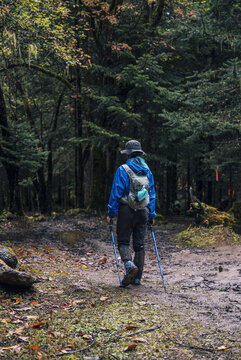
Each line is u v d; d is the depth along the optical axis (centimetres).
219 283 449
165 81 1397
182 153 1551
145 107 1409
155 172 1546
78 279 441
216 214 904
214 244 781
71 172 2644
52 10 906
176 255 732
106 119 1491
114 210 409
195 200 945
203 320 304
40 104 2022
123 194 413
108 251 830
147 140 1504
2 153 1230
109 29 1439
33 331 272
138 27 1452
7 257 401
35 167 1309
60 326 284
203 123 1071
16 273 347
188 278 495
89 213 1450
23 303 331
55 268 533
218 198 1855
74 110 1792
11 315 299
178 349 248
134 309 329
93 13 1375
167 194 1914
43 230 1080
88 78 1586
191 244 824
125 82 1373
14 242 847
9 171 1309
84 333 273
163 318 307
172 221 1334
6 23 775
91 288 399
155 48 1424
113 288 406
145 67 1267
